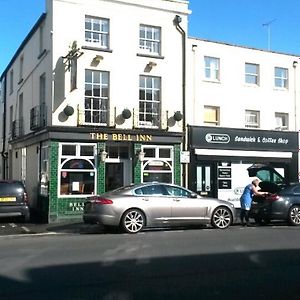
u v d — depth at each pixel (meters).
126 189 15.14
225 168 22.44
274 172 22.50
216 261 9.28
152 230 15.45
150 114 20.78
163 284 7.42
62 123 19.02
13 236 14.13
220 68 22.73
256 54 23.75
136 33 20.58
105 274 8.13
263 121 23.73
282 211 16.72
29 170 22.80
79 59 19.39
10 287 7.26
